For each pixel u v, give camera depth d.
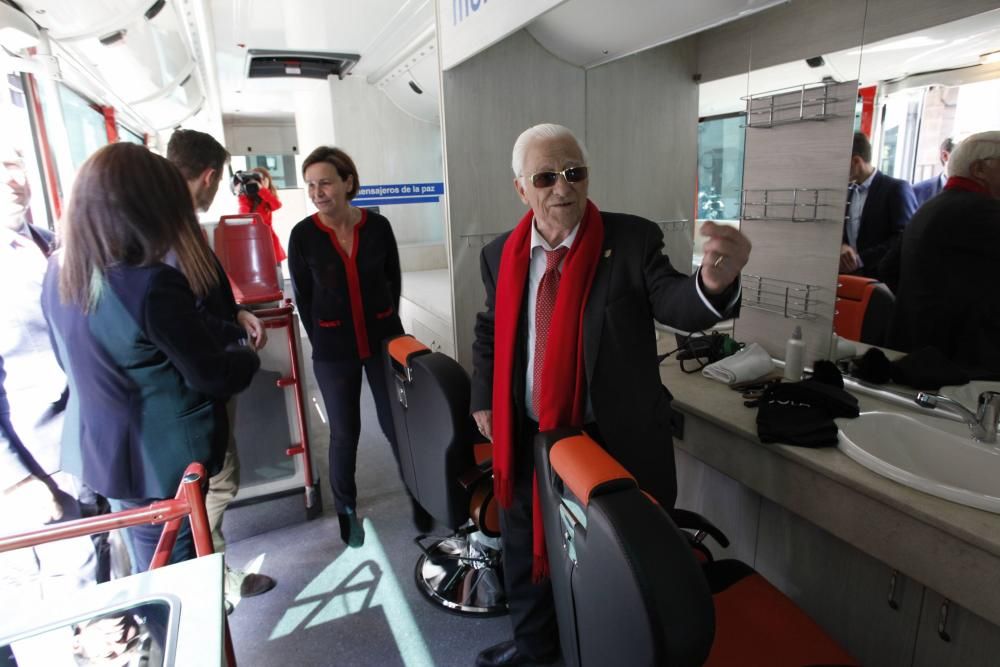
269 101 6.25
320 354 2.21
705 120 2.15
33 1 1.78
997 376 1.48
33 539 0.89
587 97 2.55
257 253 2.63
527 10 1.76
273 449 2.45
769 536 1.80
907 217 1.61
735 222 2.15
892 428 1.57
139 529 1.42
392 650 1.81
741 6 1.81
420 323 3.82
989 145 1.38
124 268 1.24
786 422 1.56
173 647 0.70
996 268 1.43
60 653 0.71
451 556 2.18
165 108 4.32
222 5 2.96
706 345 2.21
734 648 1.18
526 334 1.50
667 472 1.44
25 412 1.57
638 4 1.96
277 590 2.09
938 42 1.43
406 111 4.81
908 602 1.41
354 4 2.96
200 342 1.32
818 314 1.93
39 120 2.22
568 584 1.03
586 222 1.37
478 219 2.64
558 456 0.97
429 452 1.75
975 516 1.15
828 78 1.74
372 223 2.23
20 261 1.54
